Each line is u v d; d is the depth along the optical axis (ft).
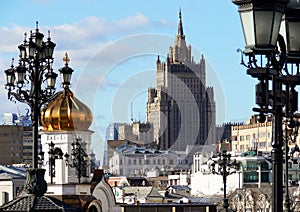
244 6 92.94
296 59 99.14
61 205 159.63
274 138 98.73
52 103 333.01
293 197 599.98
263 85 95.30
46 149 343.87
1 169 642.63
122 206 413.18
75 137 282.56
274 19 92.68
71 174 337.11
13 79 206.39
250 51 93.15
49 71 201.36
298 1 98.68
